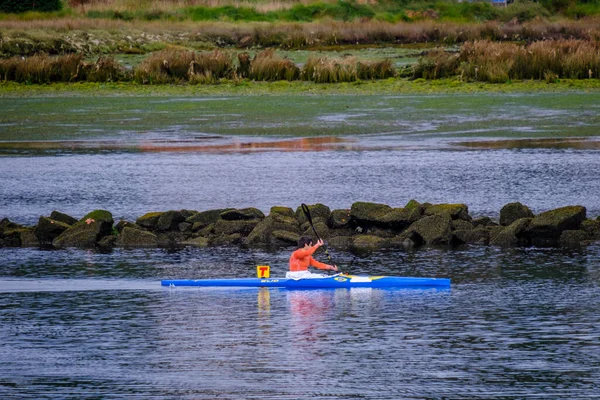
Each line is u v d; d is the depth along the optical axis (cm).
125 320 5456
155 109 16038
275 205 8981
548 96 16650
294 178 10306
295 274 6247
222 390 4291
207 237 7969
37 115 15562
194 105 16462
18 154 12150
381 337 5038
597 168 10550
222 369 4575
